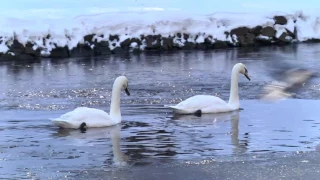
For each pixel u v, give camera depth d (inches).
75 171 366.6
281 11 1353.3
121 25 1187.9
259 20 1300.4
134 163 382.6
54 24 1143.0
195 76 818.2
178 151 409.7
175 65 951.6
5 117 540.4
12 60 1059.3
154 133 465.1
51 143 436.5
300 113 540.7
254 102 607.2
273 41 1294.3
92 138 451.8
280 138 444.5
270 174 358.0
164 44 1203.2
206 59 1032.2
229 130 472.7
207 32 1248.8
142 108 582.2
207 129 477.4
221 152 406.3
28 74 868.0
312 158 389.1
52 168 372.8
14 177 355.3
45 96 669.3
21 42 1079.0
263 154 400.8
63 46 1104.2
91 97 664.4
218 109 550.9
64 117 492.4
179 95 665.6
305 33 1341.0
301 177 351.9
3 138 453.1
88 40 1139.3
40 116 546.6
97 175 358.6
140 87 722.8
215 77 807.7
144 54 1135.6
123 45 1165.7
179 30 1232.8
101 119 494.0
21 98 654.5
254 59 1017.5
